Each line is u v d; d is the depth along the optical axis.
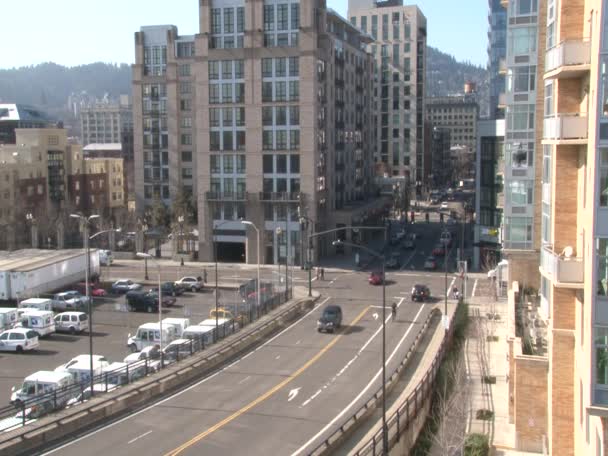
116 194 152.25
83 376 41.25
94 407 35.25
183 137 130.00
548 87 28.44
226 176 96.94
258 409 37.34
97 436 32.88
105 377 37.72
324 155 100.44
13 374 46.22
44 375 39.84
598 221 21.05
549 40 31.84
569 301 26.84
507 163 51.75
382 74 172.12
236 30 95.44
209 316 63.75
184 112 129.50
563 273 24.12
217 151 96.75
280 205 94.62
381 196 139.25
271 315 60.59
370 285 80.56
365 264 95.56
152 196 131.62
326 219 103.19
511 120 51.50
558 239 26.06
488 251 88.88
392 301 70.81
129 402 37.38
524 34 50.84
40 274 70.12
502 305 65.94
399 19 170.12
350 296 73.81
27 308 62.19
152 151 132.12
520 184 51.34
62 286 74.06
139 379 40.44
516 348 34.00
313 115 92.88
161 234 110.69
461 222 114.62
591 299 21.22
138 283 80.94
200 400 38.78
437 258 100.50
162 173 132.25
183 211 116.44
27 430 31.53
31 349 52.44
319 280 83.88
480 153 88.75
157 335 52.59
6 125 185.25
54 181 128.88
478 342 52.31
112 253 100.50
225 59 95.44
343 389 41.09
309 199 93.88
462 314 60.06
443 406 36.28
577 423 26.34
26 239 109.75
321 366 46.44
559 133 24.36
